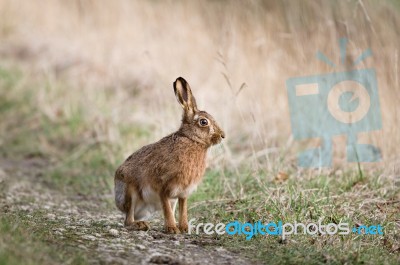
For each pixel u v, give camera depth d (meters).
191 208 11.35
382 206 10.95
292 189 11.26
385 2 15.95
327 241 9.53
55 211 11.48
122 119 17.16
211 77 18.09
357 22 15.20
